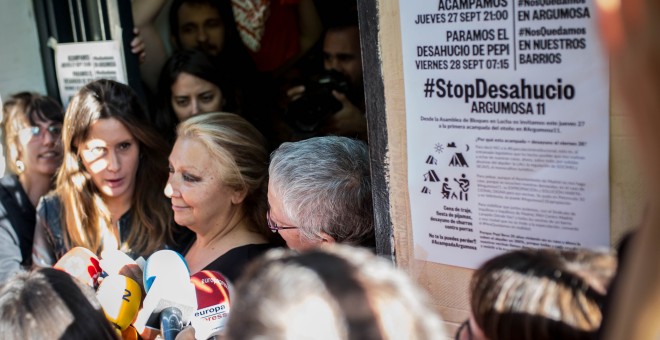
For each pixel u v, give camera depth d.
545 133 1.65
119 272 2.41
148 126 3.05
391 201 1.92
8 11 3.73
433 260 1.89
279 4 3.90
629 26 0.72
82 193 3.02
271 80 3.97
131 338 2.24
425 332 0.97
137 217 3.02
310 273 0.97
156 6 3.88
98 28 3.53
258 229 2.68
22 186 3.38
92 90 3.00
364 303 0.94
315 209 2.18
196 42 3.95
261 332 0.92
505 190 1.73
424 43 1.76
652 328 0.78
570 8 1.56
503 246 1.77
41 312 1.46
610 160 1.60
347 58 3.73
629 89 0.72
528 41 1.62
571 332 1.13
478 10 1.67
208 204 2.61
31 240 3.36
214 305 2.14
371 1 1.82
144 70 3.93
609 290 1.10
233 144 2.60
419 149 1.83
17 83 3.79
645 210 0.83
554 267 1.18
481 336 1.23
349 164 2.22
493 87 1.69
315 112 3.70
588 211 1.65
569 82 1.59
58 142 3.38
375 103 1.88
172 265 2.13
